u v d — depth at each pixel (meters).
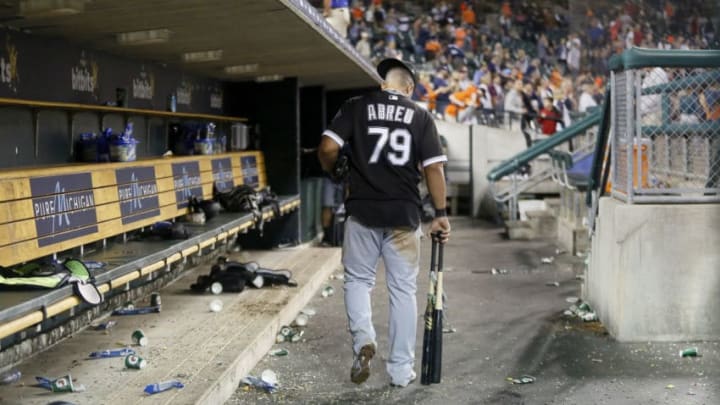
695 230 18.05
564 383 15.41
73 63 19.08
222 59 24.77
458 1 68.94
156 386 13.29
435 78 62.44
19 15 15.05
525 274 28.83
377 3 68.56
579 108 66.75
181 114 25.22
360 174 15.20
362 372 14.59
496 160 52.97
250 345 16.30
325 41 22.05
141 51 21.41
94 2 14.84
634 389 14.99
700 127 18.53
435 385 15.31
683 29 61.09
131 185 18.83
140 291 21.42
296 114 32.06
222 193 24.53
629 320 18.31
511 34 69.81
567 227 35.19
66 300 11.70
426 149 15.20
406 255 15.22
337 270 29.62
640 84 18.22
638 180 18.33
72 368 14.78
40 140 17.52
